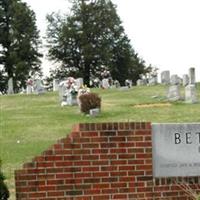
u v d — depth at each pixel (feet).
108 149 44.98
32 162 44.06
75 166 44.45
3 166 74.02
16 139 97.40
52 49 356.79
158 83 220.02
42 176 44.01
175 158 45.96
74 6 358.23
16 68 325.83
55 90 222.89
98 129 44.96
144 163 45.44
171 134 46.01
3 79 334.03
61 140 44.52
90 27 351.67
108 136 45.06
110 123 45.21
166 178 45.75
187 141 46.19
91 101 126.00
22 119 123.85
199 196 42.34
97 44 352.69
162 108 133.59
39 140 96.32
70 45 354.74
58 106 147.64
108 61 349.20
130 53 370.53
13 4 340.39
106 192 44.73
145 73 368.07
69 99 147.23
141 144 45.52
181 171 46.01
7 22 342.85
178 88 148.87
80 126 44.83
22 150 86.53
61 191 44.11
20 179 43.78
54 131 105.50
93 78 357.20
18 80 329.52
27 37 338.34
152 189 45.42
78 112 130.62
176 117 117.80
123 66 367.86
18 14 337.11
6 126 113.60
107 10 359.46
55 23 359.46
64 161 44.37
